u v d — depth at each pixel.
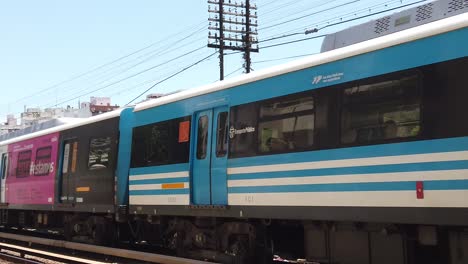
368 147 7.11
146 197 11.46
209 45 29.17
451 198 6.16
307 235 8.58
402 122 6.75
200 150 10.14
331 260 8.15
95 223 14.19
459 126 6.17
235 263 9.72
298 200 8.01
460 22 6.28
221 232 10.13
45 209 16.11
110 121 13.27
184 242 11.16
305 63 8.16
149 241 12.68
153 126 11.53
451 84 6.29
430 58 6.53
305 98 8.10
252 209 8.83
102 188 13.23
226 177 9.41
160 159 11.15
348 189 7.30
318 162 7.76
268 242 9.48
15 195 18.28
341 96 7.56
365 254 7.66
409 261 7.14
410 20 7.64
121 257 12.14
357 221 7.22
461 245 6.59
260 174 8.73
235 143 9.30
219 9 29.34
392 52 6.96
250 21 29.98
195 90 10.44
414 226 7.05
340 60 7.64
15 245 16.92
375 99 7.11
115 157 12.80
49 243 14.98
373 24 8.16
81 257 13.52
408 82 6.74
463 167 6.09
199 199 10.02
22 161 18.02
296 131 8.17
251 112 9.06
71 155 14.98
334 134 7.58
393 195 6.75
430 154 6.41
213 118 9.93
